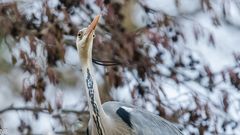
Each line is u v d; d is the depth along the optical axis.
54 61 14.80
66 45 15.78
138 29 15.27
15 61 14.77
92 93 11.98
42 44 14.71
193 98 15.43
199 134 15.34
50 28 14.65
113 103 12.79
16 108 15.27
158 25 15.14
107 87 15.38
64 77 17.55
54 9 14.80
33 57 14.52
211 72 15.43
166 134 12.82
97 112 12.01
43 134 15.23
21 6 14.81
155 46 15.13
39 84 14.60
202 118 15.38
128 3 16.41
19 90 18.52
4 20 14.51
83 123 15.35
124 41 15.12
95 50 15.16
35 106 15.09
